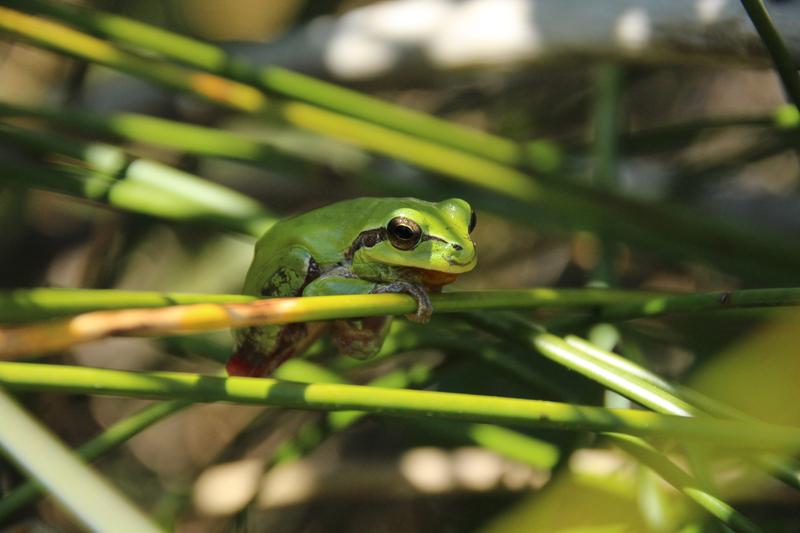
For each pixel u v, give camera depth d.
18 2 0.39
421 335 0.38
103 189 0.39
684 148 0.53
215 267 0.52
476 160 0.42
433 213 0.37
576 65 0.43
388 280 0.37
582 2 0.42
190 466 0.52
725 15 0.40
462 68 0.45
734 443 0.33
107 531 0.28
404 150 0.41
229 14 0.55
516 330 0.36
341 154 0.50
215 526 0.48
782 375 0.41
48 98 0.51
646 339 0.42
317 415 0.50
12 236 0.49
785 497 0.42
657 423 0.33
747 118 0.42
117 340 0.52
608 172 0.43
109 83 0.51
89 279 0.48
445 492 0.45
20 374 0.32
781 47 0.35
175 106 0.51
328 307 0.34
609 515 0.40
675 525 0.37
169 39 0.39
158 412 0.37
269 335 0.37
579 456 0.43
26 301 0.33
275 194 0.55
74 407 0.49
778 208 0.49
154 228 0.51
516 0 0.43
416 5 0.46
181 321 0.32
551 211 0.45
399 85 0.48
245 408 0.53
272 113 0.41
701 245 0.43
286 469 0.46
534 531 0.40
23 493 0.36
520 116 0.52
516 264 0.53
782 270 0.43
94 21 0.39
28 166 0.39
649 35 0.41
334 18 0.48
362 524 0.49
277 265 0.38
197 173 0.49
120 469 0.49
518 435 0.41
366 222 0.37
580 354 0.35
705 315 0.41
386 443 0.49
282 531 0.49
